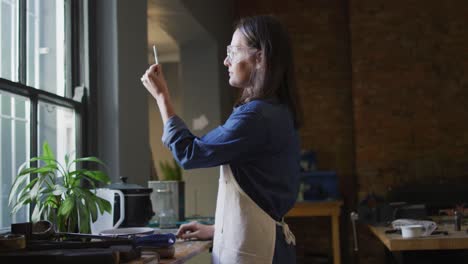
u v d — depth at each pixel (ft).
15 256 3.65
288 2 19.89
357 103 18.66
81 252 3.73
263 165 4.87
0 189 6.66
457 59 18.49
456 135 18.34
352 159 19.17
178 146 4.76
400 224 9.89
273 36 5.07
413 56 18.54
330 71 19.48
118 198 6.84
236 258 4.80
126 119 8.99
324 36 19.60
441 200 17.29
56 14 8.20
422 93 18.47
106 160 8.61
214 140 4.67
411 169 18.25
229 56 5.31
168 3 13.33
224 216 4.96
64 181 6.31
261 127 4.71
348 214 18.85
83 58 8.55
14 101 6.90
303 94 19.53
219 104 17.47
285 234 5.04
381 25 18.69
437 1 18.60
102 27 8.81
